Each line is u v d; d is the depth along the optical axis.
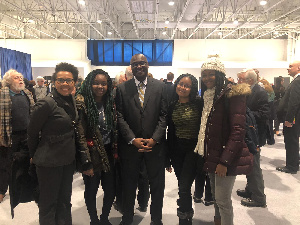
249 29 18.16
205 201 2.77
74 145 1.90
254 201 2.78
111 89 2.14
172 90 2.21
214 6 10.76
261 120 2.65
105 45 17.98
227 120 1.74
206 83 1.91
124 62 18.12
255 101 2.69
